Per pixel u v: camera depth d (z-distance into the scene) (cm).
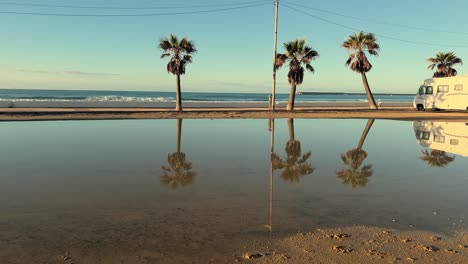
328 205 639
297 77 3466
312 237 494
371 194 715
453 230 527
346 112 3259
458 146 1384
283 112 3133
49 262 409
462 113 3177
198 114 2841
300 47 3406
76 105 4200
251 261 420
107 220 546
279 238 489
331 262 419
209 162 1022
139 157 1082
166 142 1390
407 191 740
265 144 1377
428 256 438
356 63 3800
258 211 600
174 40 3198
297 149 1272
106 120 2339
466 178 861
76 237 480
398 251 452
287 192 720
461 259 429
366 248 460
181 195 689
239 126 2053
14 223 530
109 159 1046
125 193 697
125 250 443
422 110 3528
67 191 708
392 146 1368
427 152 1240
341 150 1262
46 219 548
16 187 734
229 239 482
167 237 485
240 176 855
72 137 1504
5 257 419
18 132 1658
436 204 652
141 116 2598
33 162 994
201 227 523
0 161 1004
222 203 641
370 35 3728
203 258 426
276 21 3058
